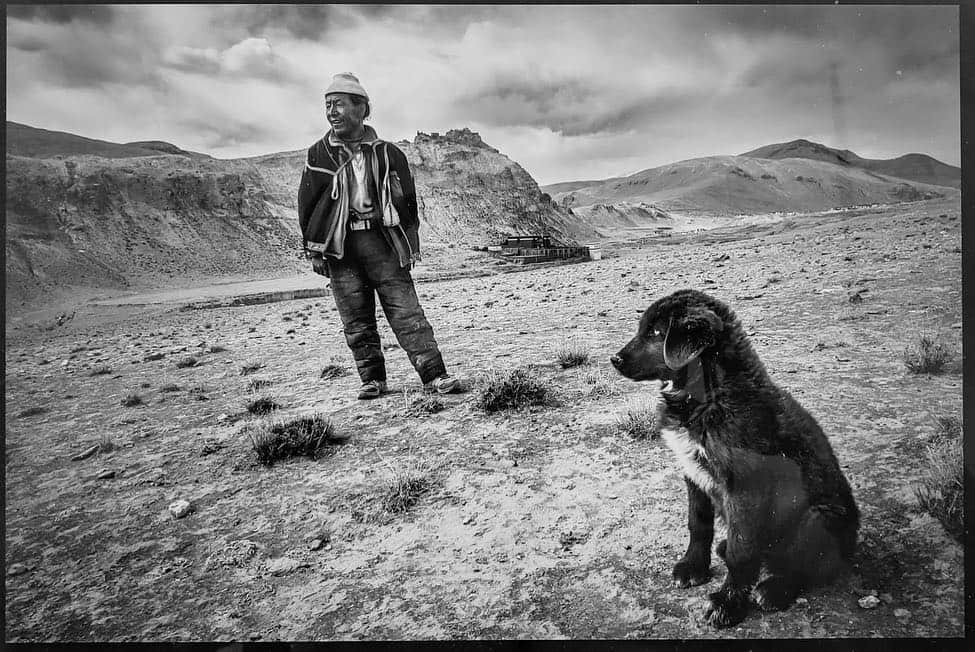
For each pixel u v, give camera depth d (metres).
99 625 2.68
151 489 3.99
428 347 5.52
